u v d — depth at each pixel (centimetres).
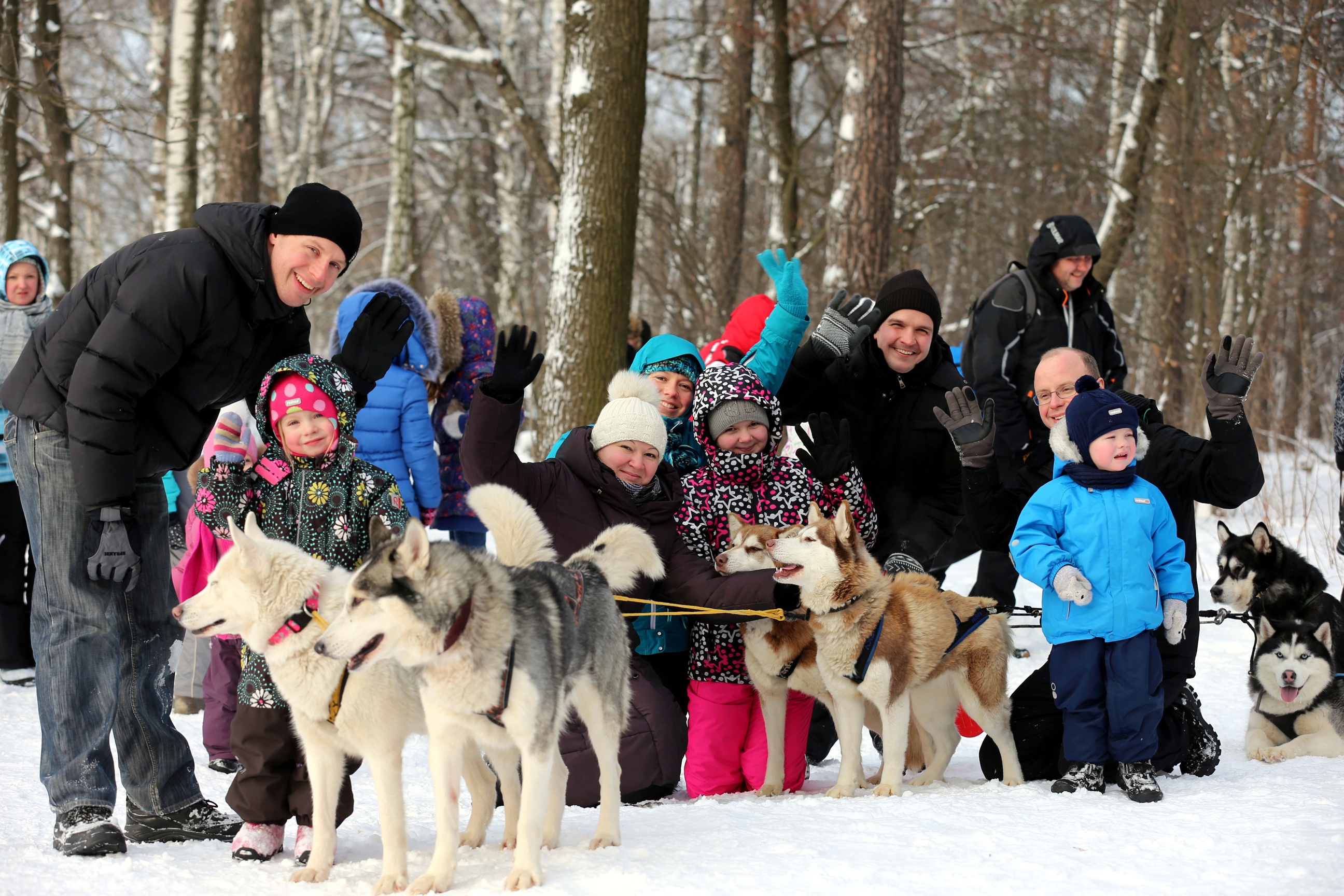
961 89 1938
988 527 454
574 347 888
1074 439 416
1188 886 283
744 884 286
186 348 346
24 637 634
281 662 311
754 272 1769
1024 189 1803
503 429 429
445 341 697
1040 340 615
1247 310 1282
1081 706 404
